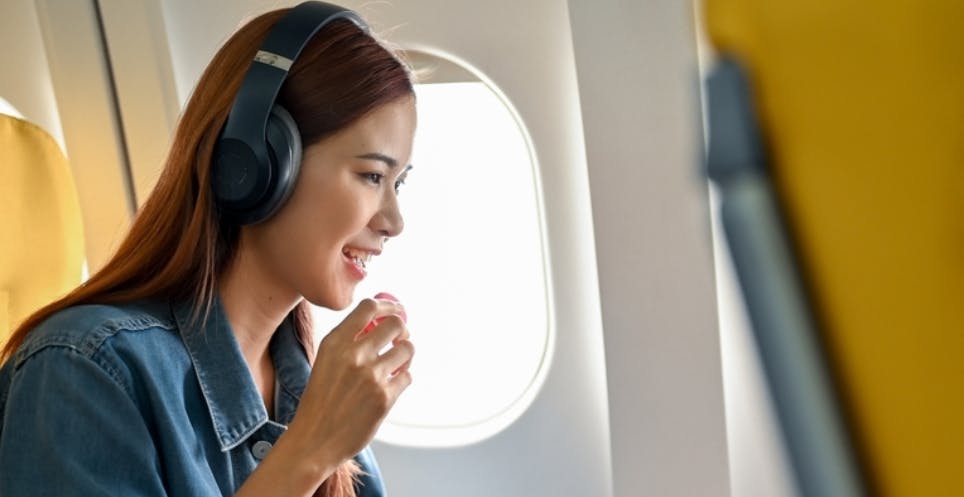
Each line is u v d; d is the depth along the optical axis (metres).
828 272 0.17
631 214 1.62
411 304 1.87
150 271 1.19
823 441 0.17
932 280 0.16
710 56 0.19
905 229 0.16
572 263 1.72
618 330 1.69
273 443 1.23
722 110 0.18
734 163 0.17
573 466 1.83
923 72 0.16
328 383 1.12
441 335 1.86
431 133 1.74
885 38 0.16
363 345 1.14
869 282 0.17
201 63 1.78
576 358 1.78
